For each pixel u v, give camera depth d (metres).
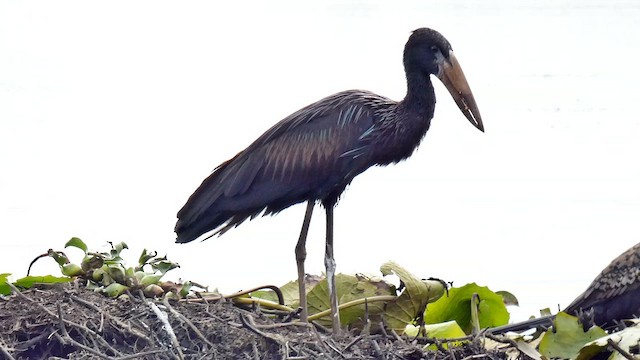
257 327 11.85
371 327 13.73
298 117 14.69
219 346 11.59
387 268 13.86
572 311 14.13
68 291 12.05
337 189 14.67
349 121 14.70
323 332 12.99
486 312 14.00
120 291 12.43
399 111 14.95
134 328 11.60
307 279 14.91
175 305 12.25
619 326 13.20
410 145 15.03
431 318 14.08
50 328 11.55
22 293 12.06
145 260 12.91
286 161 14.45
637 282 13.66
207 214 14.41
